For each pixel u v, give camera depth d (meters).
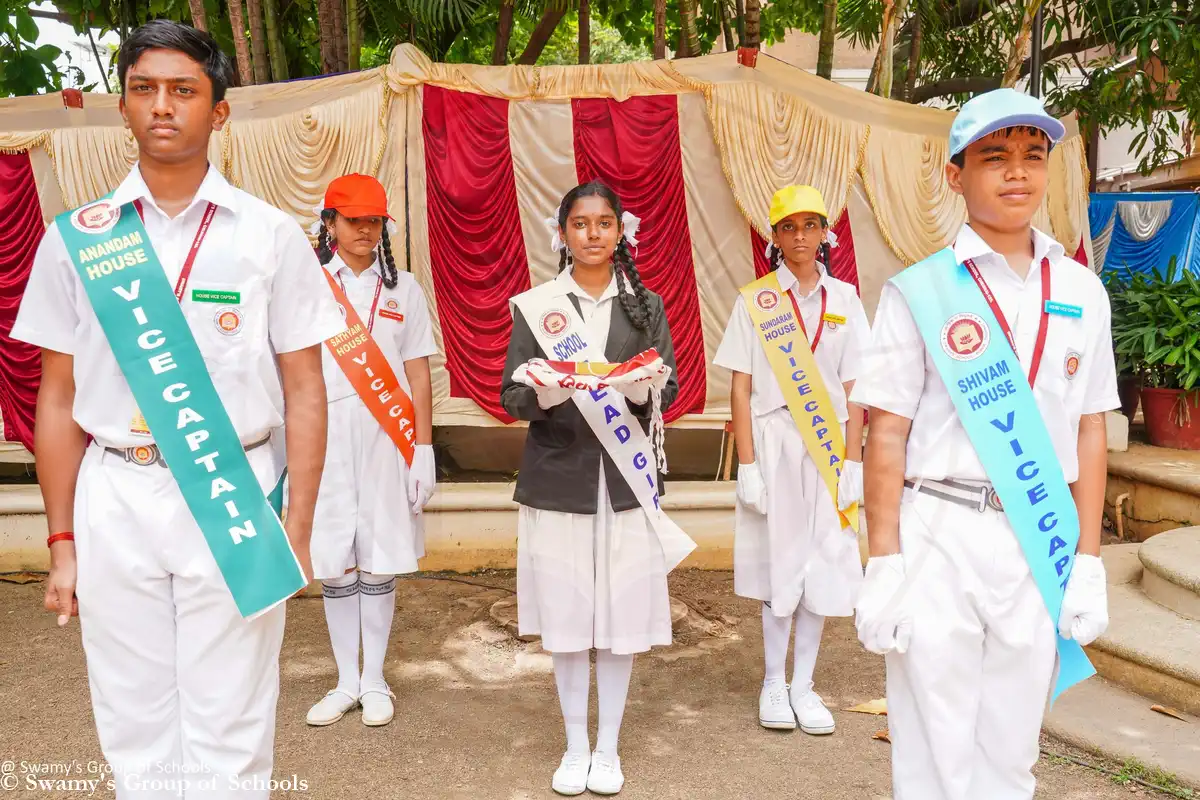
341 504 3.16
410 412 3.26
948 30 6.81
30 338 1.72
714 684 3.52
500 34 6.15
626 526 2.64
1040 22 5.29
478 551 4.83
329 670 3.62
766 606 3.21
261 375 1.75
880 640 1.79
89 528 1.71
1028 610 1.79
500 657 3.76
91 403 1.71
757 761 2.89
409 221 4.55
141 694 1.74
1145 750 2.80
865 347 1.88
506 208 4.62
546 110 4.59
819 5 7.41
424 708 3.28
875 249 4.85
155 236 1.71
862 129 4.69
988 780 1.87
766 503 3.16
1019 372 1.76
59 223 1.69
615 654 2.68
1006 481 1.76
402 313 3.33
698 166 4.68
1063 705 3.12
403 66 4.43
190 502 1.68
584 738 2.76
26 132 4.47
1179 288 6.04
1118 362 6.09
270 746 1.85
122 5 5.93
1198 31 5.91
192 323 1.70
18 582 4.57
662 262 4.71
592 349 2.62
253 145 4.46
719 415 4.87
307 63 7.00
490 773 2.81
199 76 1.67
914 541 1.82
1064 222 5.11
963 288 1.79
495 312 4.67
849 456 3.08
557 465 2.63
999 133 1.73
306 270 1.82
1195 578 3.39
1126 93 6.40
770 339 3.18
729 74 4.62
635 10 7.47
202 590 1.71
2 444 4.70
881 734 3.05
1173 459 5.45
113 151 4.52
